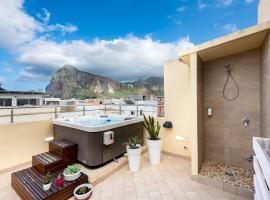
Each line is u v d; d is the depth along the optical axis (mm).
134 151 2752
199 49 2385
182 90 3295
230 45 2275
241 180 2297
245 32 1970
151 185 2393
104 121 3756
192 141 2523
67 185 2092
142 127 3789
